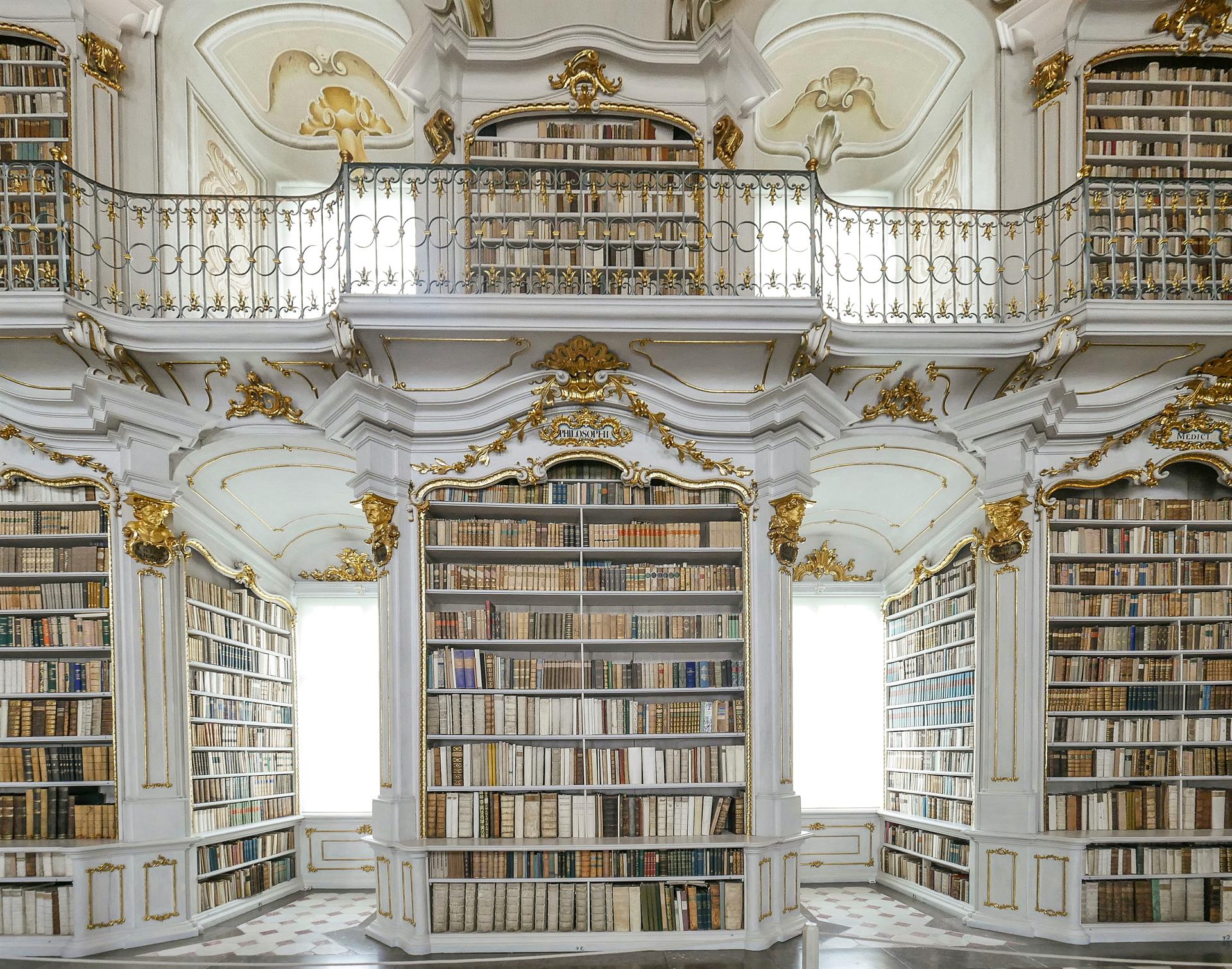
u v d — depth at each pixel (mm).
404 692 6277
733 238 6578
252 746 7973
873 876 8523
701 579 6574
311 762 8828
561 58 7348
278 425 6824
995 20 7477
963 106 8195
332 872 8305
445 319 6055
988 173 7688
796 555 6574
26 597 6562
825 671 9148
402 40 7945
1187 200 6730
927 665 8047
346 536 8969
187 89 7785
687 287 7109
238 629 7805
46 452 6570
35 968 5648
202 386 6719
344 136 9102
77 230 6691
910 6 7703
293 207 9359
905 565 8711
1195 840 6219
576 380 6477
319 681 8938
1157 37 7359
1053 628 6996
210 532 7492
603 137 7441
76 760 6391
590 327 6125
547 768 6293
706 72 7406
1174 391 6812
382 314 6000
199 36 7680
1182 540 6918
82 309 6051
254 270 8812
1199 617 6852
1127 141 7418
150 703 6453
